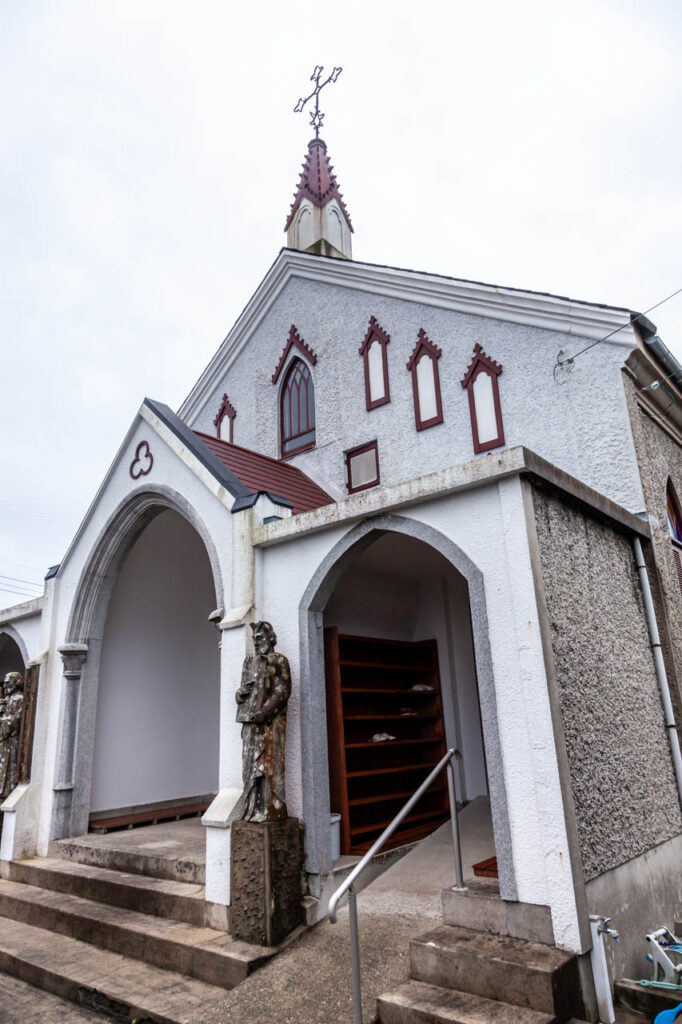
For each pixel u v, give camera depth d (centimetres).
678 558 809
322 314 1158
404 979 461
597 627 562
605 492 766
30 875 795
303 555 661
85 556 932
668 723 641
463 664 909
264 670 611
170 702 1028
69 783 869
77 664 909
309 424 1148
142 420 891
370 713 830
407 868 651
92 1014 528
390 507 582
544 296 855
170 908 636
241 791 627
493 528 522
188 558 1077
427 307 1006
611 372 790
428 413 967
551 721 460
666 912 542
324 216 1363
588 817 470
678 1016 413
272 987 486
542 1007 392
